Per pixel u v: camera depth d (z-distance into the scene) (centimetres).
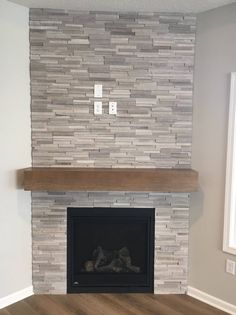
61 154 293
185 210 297
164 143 295
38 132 291
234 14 260
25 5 275
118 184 271
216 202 279
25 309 272
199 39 284
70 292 299
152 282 301
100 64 287
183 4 265
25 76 283
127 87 290
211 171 281
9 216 278
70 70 287
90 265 307
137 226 304
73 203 295
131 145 294
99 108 290
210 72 278
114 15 284
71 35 284
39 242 296
